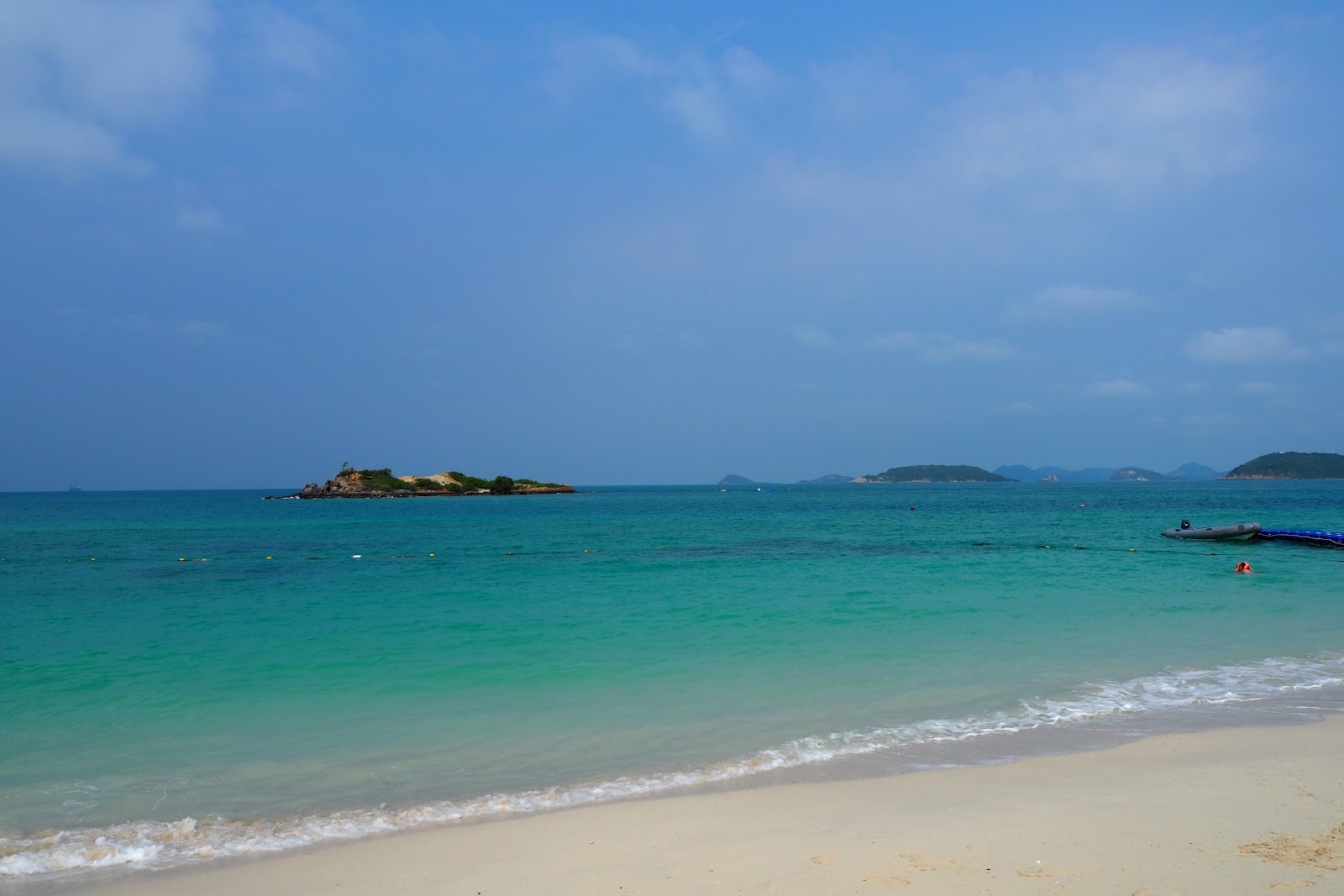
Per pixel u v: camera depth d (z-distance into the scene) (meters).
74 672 15.66
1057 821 8.30
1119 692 13.70
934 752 10.76
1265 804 8.68
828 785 9.58
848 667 15.55
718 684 14.41
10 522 80.75
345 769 10.36
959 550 42.72
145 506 139.50
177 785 9.86
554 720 12.37
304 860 7.80
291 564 37.38
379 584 29.59
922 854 7.55
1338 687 14.00
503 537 55.22
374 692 14.06
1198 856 7.38
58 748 11.23
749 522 73.75
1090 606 22.78
